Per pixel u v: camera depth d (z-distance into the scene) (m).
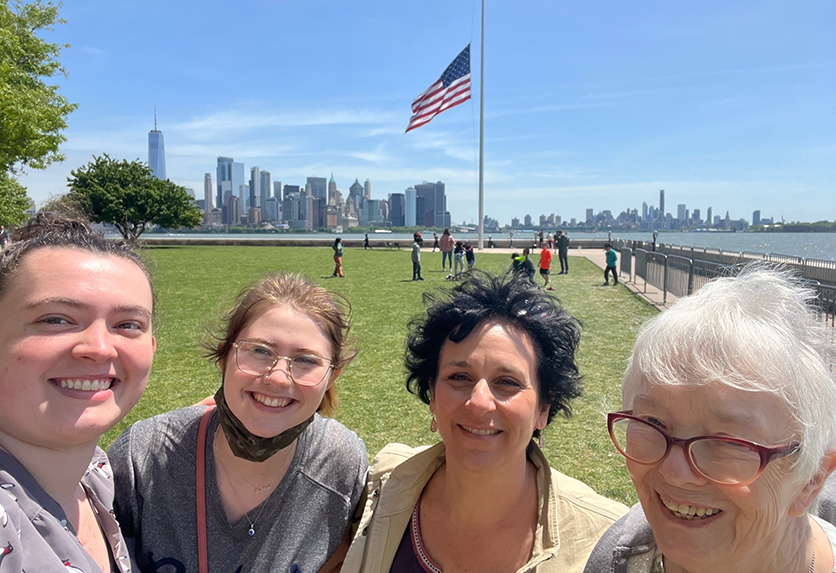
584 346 8.77
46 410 1.29
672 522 1.22
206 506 1.86
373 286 18.02
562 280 19.59
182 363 7.95
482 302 1.73
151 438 1.92
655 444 1.21
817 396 1.12
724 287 1.24
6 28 20.36
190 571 1.83
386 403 6.23
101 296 1.34
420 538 1.84
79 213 1.50
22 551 1.17
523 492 1.81
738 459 1.10
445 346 1.78
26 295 1.30
